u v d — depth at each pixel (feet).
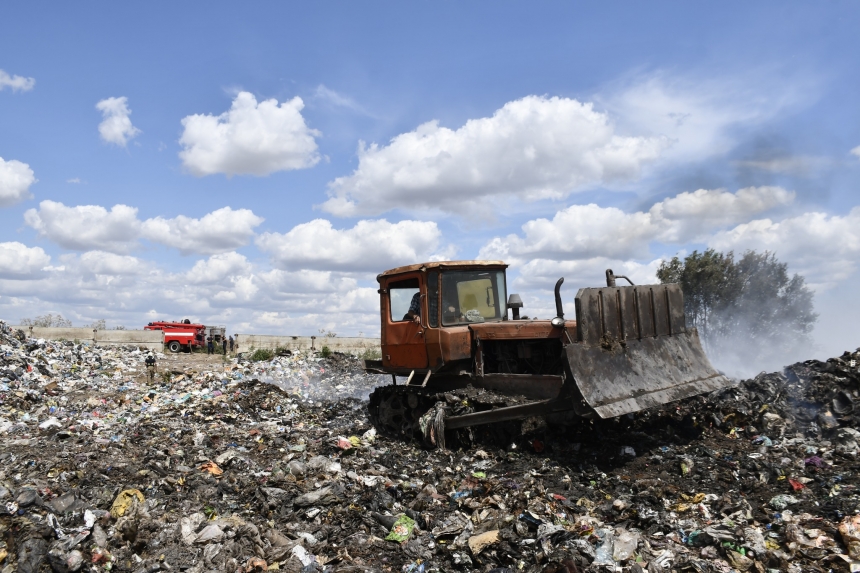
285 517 16.84
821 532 14.48
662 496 17.44
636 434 22.59
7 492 15.51
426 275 25.71
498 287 27.20
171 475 19.80
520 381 22.88
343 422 31.71
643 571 13.35
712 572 13.26
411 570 13.94
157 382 46.78
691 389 22.62
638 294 22.61
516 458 21.53
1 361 45.32
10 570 12.71
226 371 51.96
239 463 21.93
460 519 16.11
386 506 17.46
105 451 22.63
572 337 21.83
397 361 27.32
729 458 20.02
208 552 14.46
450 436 24.03
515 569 13.78
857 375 23.73
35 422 31.91
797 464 19.08
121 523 14.84
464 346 24.76
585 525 15.42
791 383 25.61
